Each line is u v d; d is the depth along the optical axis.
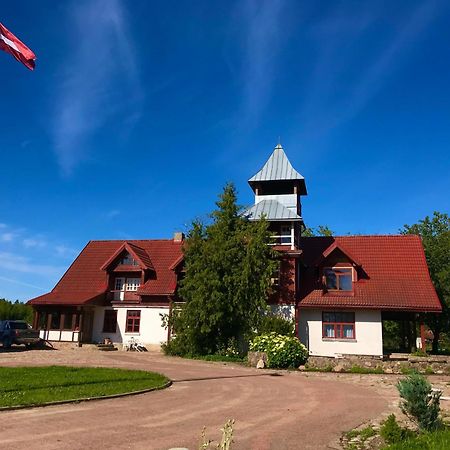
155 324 33.75
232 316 28.80
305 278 32.81
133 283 35.84
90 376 16.56
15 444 8.16
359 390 16.77
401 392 9.57
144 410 11.70
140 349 32.97
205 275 28.86
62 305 33.81
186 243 31.20
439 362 23.97
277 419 11.15
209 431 9.69
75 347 32.62
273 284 31.27
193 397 14.01
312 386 17.53
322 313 30.77
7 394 12.39
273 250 30.30
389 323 43.44
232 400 13.71
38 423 9.77
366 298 30.11
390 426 8.96
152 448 8.24
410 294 29.88
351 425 10.66
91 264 38.41
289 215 32.53
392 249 33.78
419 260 32.53
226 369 22.80
